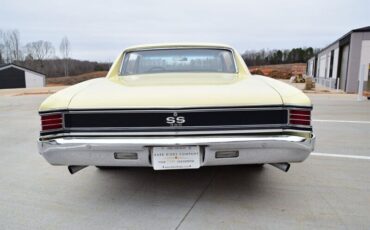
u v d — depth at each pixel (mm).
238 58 3209
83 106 2066
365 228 2102
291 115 2059
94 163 2150
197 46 3299
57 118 2082
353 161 3619
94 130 2074
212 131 2045
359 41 15898
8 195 2760
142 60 3236
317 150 4129
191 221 2230
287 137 2051
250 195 2652
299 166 3420
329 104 10117
